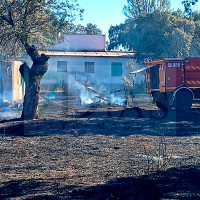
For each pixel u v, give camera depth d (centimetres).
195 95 2245
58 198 705
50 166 991
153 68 2406
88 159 1064
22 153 1159
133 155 1090
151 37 3909
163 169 884
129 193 725
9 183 827
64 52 3994
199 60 2252
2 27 1805
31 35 1930
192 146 1221
